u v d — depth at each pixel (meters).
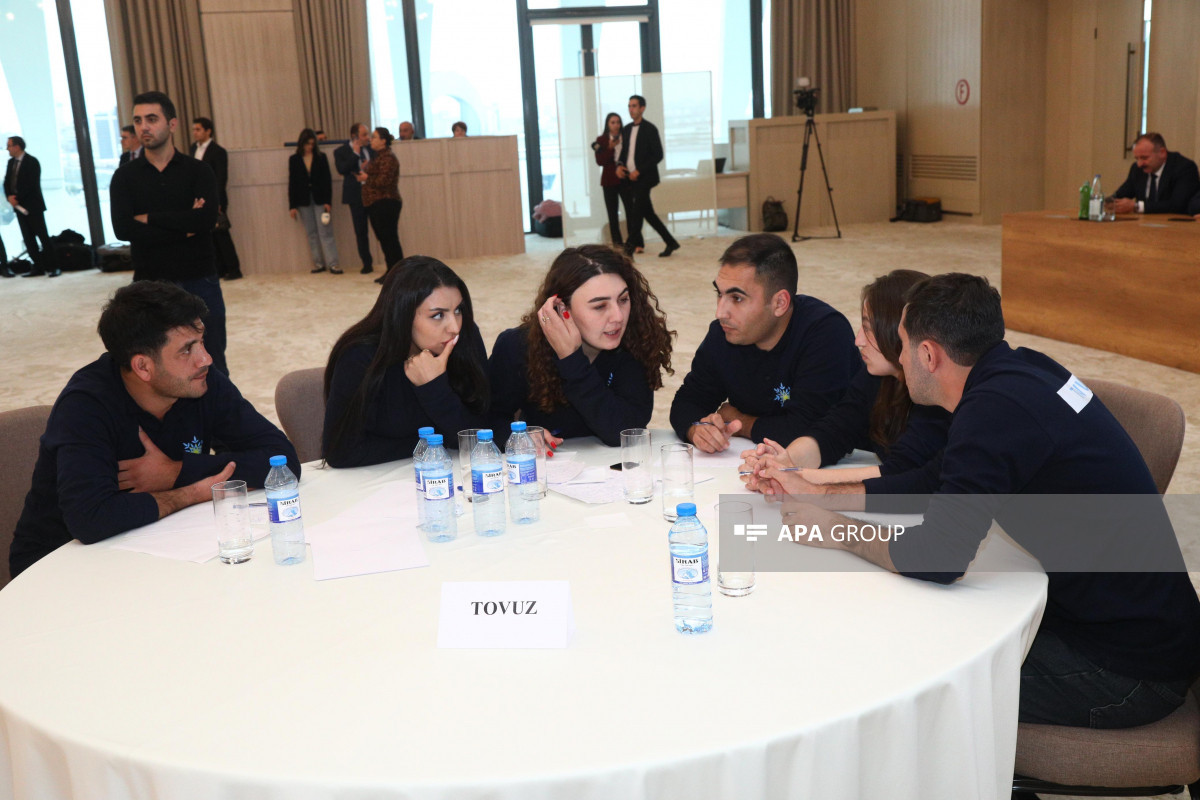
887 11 12.26
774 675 1.31
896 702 1.24
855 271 8.66
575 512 1.96
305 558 1.78
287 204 10.17
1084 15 10.49
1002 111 11.09
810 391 2.40
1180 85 9.50
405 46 11.70
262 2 10.32
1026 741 1.58
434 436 1.86
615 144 10.05
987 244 9.85
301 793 1.12
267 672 1.38
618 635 1.44
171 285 2.09
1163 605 1.57
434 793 1.10
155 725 1.25
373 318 2.34
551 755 1.15
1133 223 5.44
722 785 1.15
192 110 11.10
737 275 2.36
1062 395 1.59
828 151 11.97
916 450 1.99
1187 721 1.58
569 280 2.31
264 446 2.28
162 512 2.01
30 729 1.27
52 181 11.26
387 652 1.42
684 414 2.53
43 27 10.91
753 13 12.38
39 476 2.10
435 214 10.65
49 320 8.16
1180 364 5.22
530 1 11.91
